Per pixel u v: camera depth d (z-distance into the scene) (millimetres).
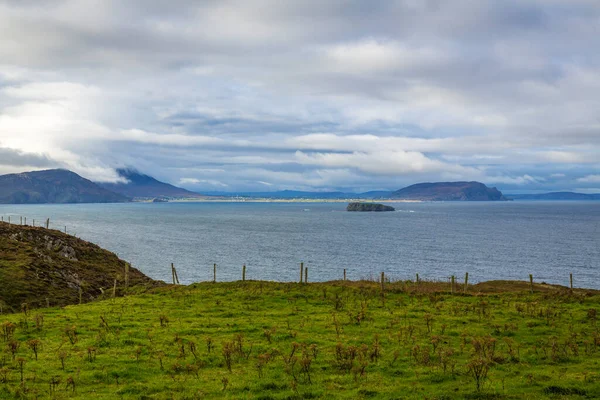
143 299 42781
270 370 22406
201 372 22250
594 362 24281
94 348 24609
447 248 167500
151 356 24547
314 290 46500
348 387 20266
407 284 57156
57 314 35469
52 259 66438
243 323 32500
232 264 125188
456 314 36375
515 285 62312
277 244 179000
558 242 189250
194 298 42812
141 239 194125
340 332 30141
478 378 20016
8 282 50906
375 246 173125
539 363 24156
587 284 100500
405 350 25953
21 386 19750
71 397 18891
